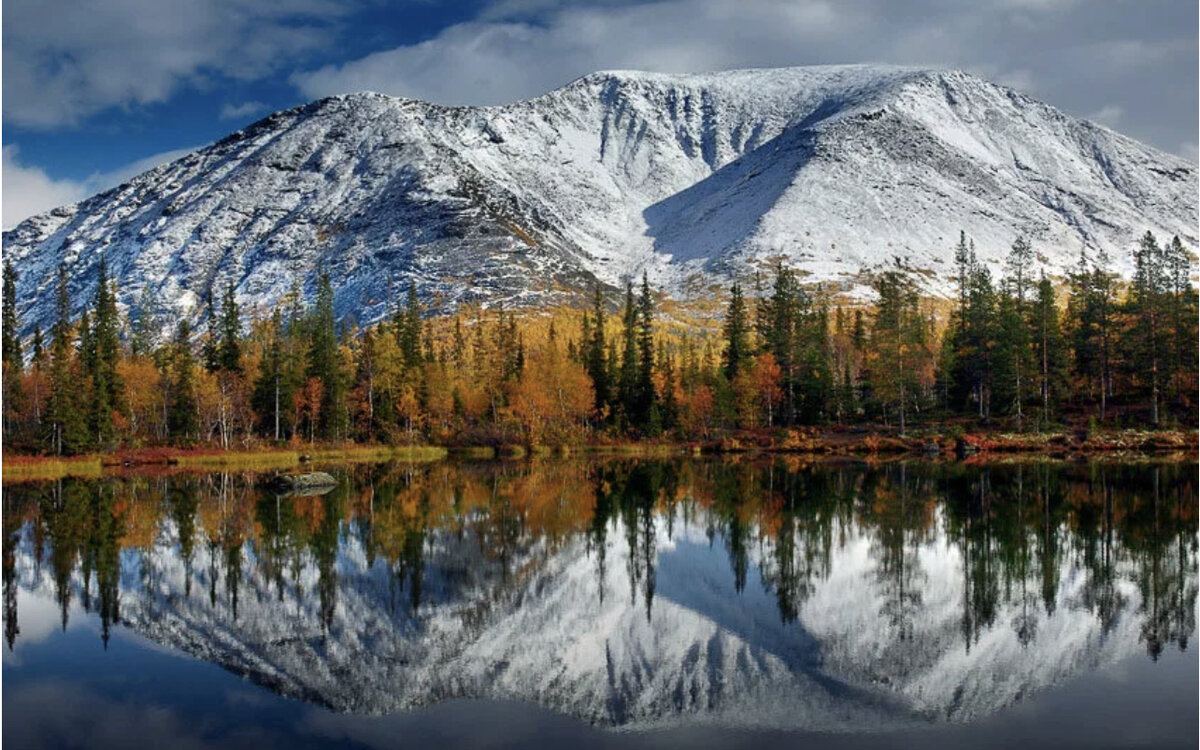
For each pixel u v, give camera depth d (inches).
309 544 1784.0
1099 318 4507.9
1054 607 1251.2
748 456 4163.4
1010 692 930.1
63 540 1835.6
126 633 1167.0
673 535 1861.5
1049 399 4527.6
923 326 5285.4
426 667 1032.2
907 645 1095.0
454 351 6791.3
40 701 924.6
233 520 2105.1
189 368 4510.3
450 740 824.3
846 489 2583.7
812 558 1604.3
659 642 1120.8
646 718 874.1
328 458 4306.1
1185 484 2514.8
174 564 1590.8
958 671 999.0
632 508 2272.4
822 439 4429.1
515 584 1434.5
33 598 1348.4
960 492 2438.5
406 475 3341.5
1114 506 2116.1
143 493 2704.2
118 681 982.4
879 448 4131.4
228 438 4505.4
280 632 1175.0
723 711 891.4
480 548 1737.2
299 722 871.1
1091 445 3806.6
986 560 1553.9
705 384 5093.5
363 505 2384.4
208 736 834.8
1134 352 4239.7
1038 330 4402.1
